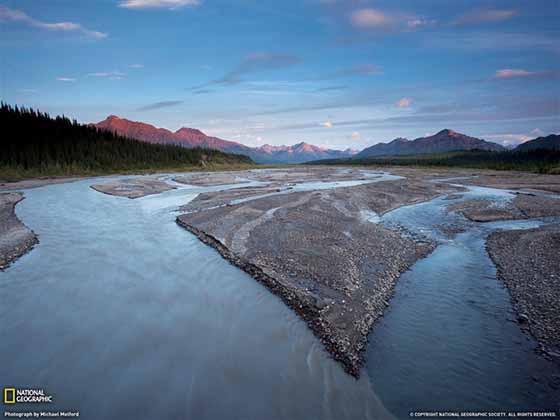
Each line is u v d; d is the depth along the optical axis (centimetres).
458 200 3384
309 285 1138
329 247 1568
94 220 2277
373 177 6738
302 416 592
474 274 1288
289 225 2020
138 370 714
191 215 2372
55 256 1477
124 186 4509
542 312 952
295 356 766
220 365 732
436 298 1077
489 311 985
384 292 1105
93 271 1301
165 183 5091
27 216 2375
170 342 822
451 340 835
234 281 1214
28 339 826
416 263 1423
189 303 1035
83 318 935
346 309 974
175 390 655
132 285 1171
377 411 606
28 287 1141
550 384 673
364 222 2164
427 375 704
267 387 664
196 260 1447
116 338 837
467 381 686
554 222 2250
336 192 3731
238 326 899
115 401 627
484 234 1936
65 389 657
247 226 1991
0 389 654
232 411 604
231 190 4125
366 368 726
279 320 930
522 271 1277
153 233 1919
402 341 830
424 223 2262
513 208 2786
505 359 755
